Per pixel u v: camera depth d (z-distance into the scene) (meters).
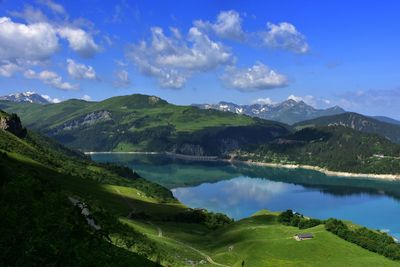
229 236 168.38
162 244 123.62
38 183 63.75
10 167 79.44
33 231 44.66
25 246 40.91
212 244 161.00
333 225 157.00
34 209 51.50
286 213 192.62
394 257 136.62
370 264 128.12
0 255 38.31
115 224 82.62
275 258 133.88
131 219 179.50
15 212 47.44
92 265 45.12
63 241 45.72
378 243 143.75
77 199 79.44
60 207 57.25
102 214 82.50
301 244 141.62
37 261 40.00
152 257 72.31
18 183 58.78
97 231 55.97
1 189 53.78
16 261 38.59
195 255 130.88
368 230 158.88
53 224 48.84
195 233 184.50
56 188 72.44
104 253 50.25
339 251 138.75
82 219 58.03
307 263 129.25
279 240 146.50
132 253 57.88
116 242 67.69
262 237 160.88
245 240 158.00
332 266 125.94
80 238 50.22
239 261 131.50
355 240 147.50
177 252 121.00
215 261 131.88
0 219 44.34
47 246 42.62
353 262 129.50
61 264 41.94
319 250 138.38
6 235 41.47
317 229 160.75
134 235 85.75
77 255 44.94
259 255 136.12
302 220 182.25
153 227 175.38
